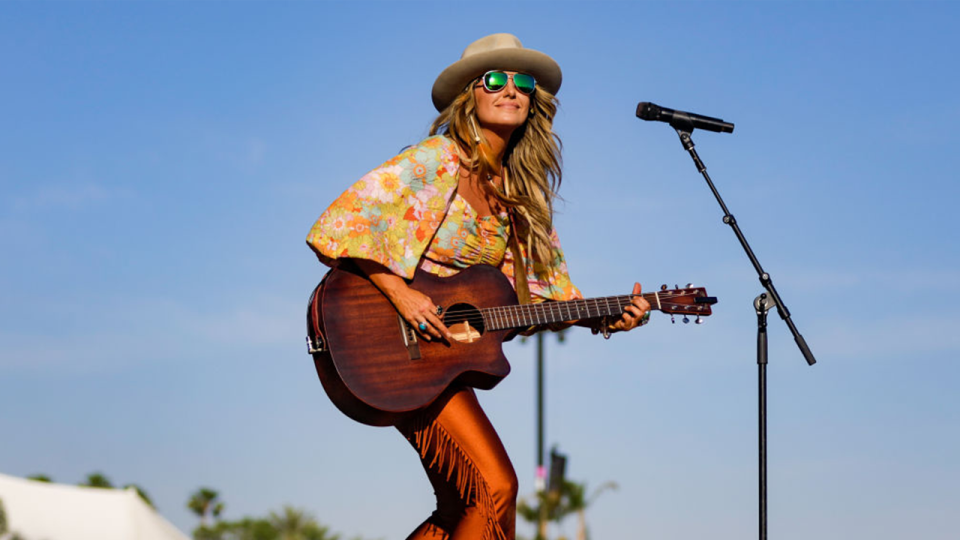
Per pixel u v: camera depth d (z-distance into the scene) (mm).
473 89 4656
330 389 4285
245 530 29766
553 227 4945
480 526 4207
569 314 4684
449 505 4316
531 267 4879
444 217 4504
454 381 4348
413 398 4184
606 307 4781
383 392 4172
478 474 4203
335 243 4211
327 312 4203
